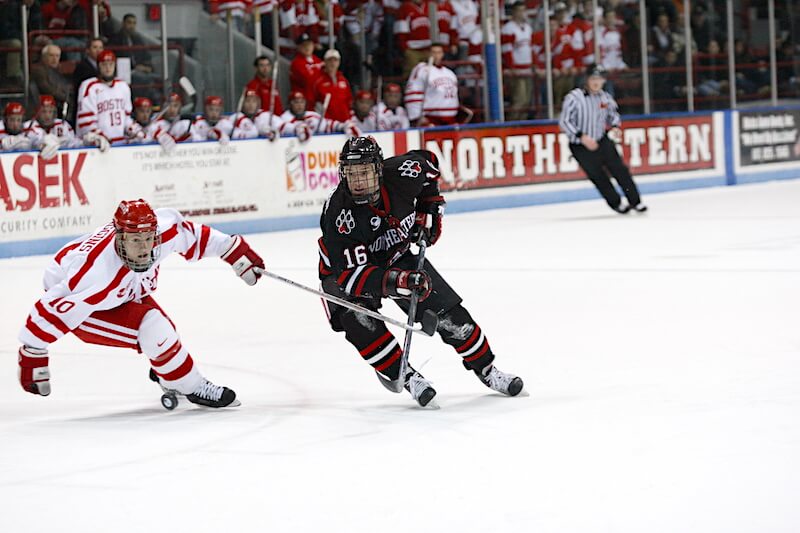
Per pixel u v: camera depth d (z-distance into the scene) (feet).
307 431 33.40
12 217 83.97
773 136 131.44
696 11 131.54
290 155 98.43
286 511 25.88
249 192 95.91
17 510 26.71
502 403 35.91
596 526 24.06
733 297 55.11
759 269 64.44
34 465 30.68
